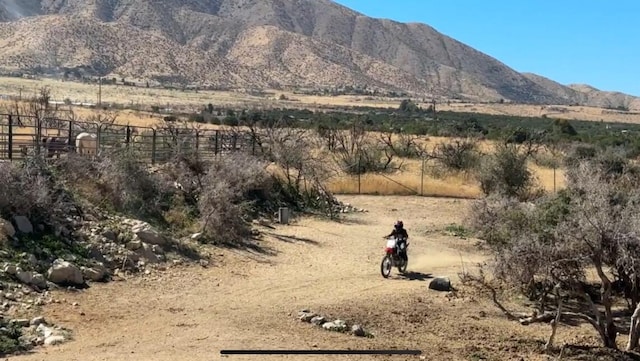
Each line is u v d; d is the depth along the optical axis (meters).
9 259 12.55
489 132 78.19
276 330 11.20
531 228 14.40
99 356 9.30
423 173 37.88
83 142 23.08
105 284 13.17
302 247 19.34
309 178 29.27
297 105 155.25
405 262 16.83
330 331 11.41
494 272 12.45
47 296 11.80
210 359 9.47
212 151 29.20
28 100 60.12
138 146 27.06
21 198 14.16
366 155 39.53
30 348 9.52
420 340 11.30
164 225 18.02
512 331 12.22
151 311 11.82
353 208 28.11
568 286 12.12
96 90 140.00
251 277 15.22
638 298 12.76
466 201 31.62
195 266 15.46
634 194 14.11
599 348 11.05
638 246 11.09
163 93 159.25
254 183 24.75
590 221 10.84
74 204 16.02
